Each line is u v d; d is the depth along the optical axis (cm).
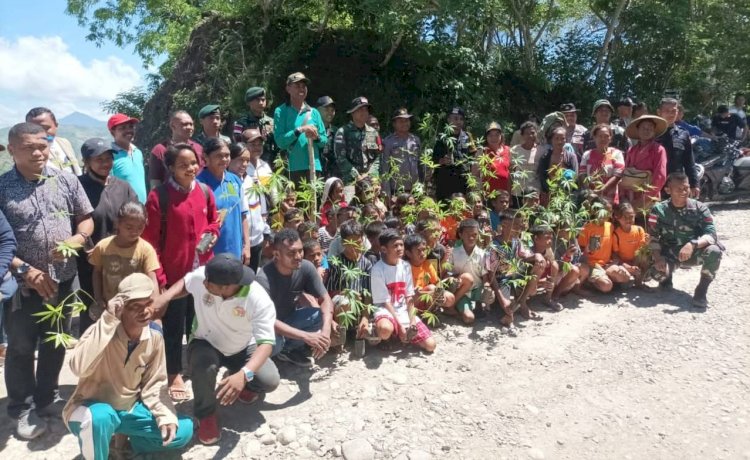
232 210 425
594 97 1284
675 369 439
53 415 358
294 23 1162
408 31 1057
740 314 527
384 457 332
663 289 586
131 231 338
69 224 348
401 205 589
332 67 1153
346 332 458
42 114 440
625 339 480
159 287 365
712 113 1498
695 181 678
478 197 570
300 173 605
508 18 1306
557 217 523
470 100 1134
